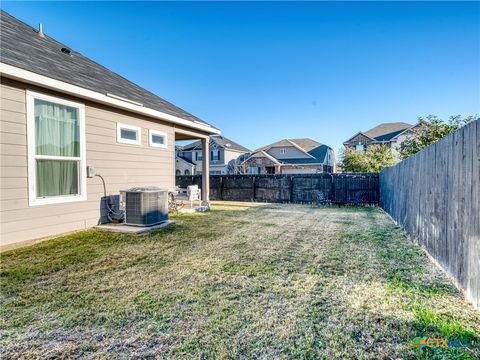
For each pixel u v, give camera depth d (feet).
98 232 16.84
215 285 9.29
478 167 8.04
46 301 8.05
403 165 19.93
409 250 13.89
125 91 21.90
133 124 21.29
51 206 15.46
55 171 15.79
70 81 15.72
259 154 88.63
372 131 100.94
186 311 7.52
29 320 7.03
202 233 17.35
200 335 6.44
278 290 8.93
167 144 24.98
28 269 10.59
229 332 6.56
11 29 18.99
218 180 45.50
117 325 6.84
